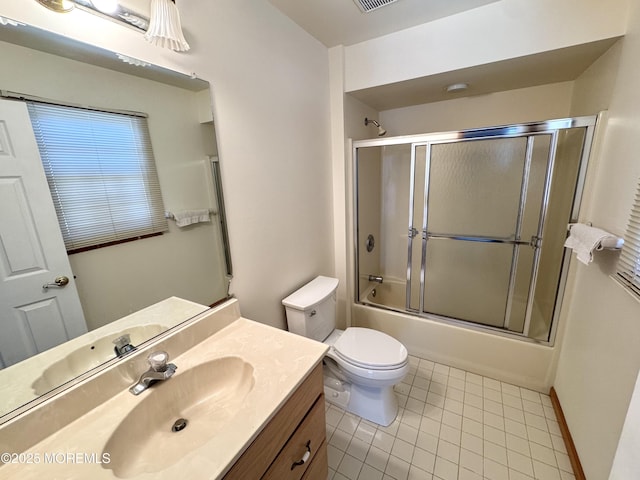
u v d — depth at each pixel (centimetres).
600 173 142
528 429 156
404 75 182
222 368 102
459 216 207
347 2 145
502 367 190
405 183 263
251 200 141
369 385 154
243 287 141
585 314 142
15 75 67
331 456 145
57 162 75
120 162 89
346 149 214
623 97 124
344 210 221
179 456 78
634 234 99
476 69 170
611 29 133
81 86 79
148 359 89
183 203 110
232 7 122
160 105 99
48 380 75
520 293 197
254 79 136
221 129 122
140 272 97
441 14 162
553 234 178
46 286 75
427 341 215
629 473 76
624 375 102
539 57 155
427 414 168
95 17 80
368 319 239
